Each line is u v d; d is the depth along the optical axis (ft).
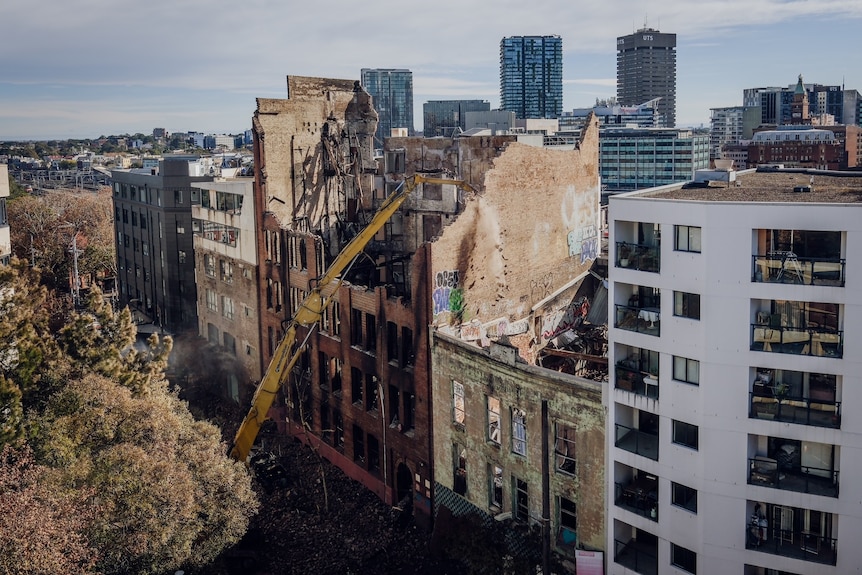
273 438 199.72
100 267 390.01
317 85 212.23
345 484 174.09
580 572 119.55
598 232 204.85
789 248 102.32
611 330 114.93
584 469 120.06
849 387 97.66
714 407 105.40
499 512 136.87
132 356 161.17
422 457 153.69
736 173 154.30
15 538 95.55
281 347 162.81
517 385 127.85
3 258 186.60
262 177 203.10
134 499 114.62
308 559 147.33
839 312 99.09
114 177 328.49
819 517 104.12
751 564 106.01
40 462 117.50
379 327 161.38
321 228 217.36
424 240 199.52
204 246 239.91
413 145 211.00
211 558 127.65
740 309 102.47
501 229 165.68
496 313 166.91
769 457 105.60
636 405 112.06
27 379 128.88
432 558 146.61
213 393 234.17
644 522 113.80
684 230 106.52
